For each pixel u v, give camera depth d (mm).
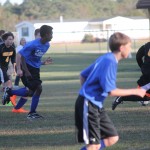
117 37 14148
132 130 20969
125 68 62219
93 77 14344
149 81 25562
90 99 14344
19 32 175625
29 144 18797
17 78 40719
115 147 17906
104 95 14430
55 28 176750
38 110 27266
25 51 24578
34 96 24469
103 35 173000
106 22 175875
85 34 176125
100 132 14648
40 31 24531
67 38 174750
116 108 27328
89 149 14492
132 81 45000
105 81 14070
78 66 68750
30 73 24656
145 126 21812
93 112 14367
